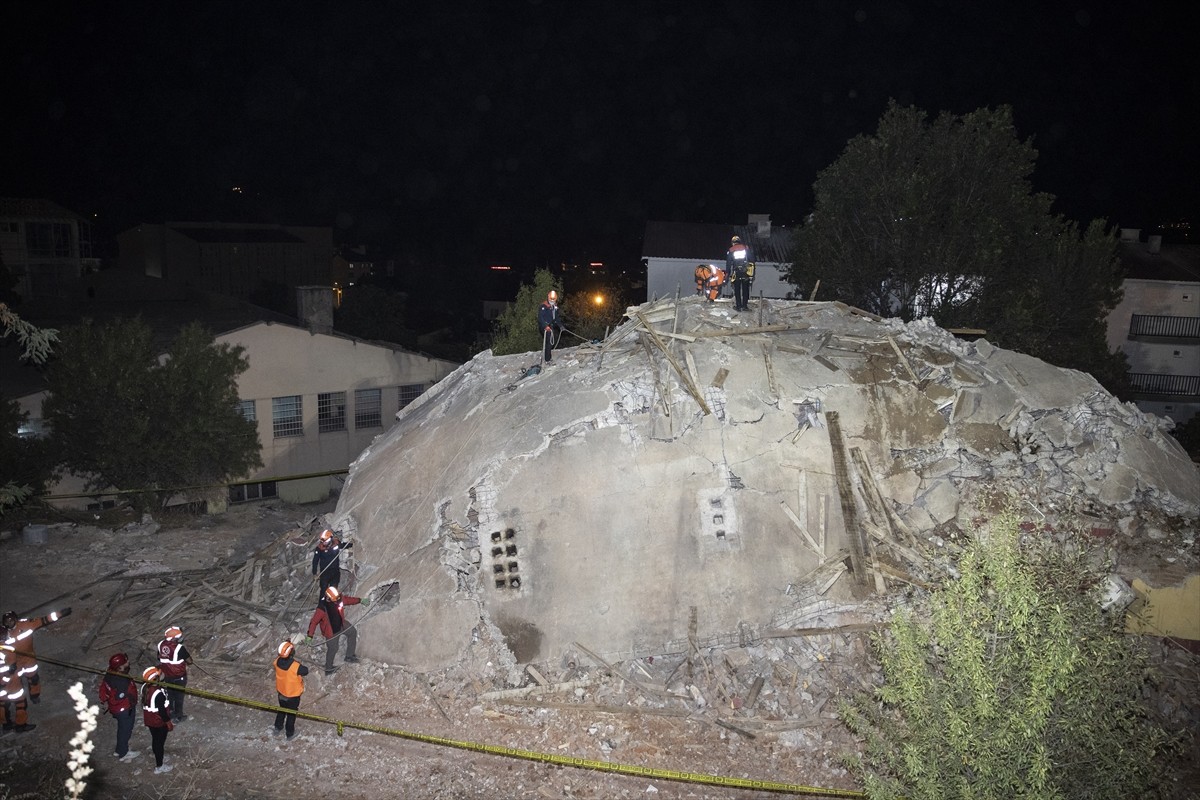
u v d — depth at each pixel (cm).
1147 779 756
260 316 3716
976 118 2592
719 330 1570
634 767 1090
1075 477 1422
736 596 1323
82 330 2295
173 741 1170
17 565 1802
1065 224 2719
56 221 5075
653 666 1284
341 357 2989
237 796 1055
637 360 1525
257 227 6525
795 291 2850
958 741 716
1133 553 1322
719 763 1113
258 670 1340
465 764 1122
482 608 1311
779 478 1383
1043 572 778
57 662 1344
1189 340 3672
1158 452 1473
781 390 1450
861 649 1251
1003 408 1481
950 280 2530
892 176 2592
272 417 2884
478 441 1449
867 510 1366
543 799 1057
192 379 2384
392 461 1582
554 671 1282
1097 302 2606
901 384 1478
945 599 771
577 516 1346
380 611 1345
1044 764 688
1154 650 1255
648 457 1379
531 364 1683
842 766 1104
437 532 1375
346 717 1214
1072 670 711
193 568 1828
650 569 1328
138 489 2308
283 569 1608
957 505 1385
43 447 2250
